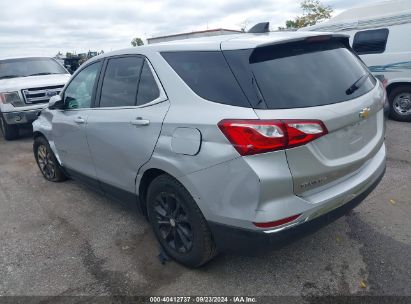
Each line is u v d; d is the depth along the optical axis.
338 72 2.86
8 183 5.75
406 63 7.73
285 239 2.46
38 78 9.19
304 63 2.71
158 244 3.58
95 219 4.24
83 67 4.25
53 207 4.67
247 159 2.38
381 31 8.07
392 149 6.02
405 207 3.97
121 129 3.36
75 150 4.29
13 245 3.79
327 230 3.58
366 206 4.04
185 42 3.09
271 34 2.93
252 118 2.37
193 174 2.67
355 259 3.12
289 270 3.04
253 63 2.55
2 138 9.39
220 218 2.61
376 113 3.11
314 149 2.48
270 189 2.36
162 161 2.90
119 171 3.55
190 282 2.98
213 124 2.52
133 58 3.44
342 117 2.60
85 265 3.34
